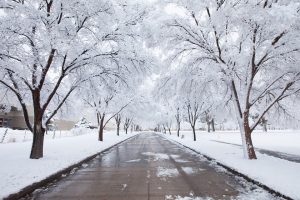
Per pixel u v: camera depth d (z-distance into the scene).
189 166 14.02
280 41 13.59
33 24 13.01
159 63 17.19
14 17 12.39
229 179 10.44
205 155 17.97
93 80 17.78
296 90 14.95
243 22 13.20
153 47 16.73
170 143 35.06
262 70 16.97
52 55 14.51
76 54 14.69
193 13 15.93
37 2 14.74
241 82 17.83
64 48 12.38
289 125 18.14
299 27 12.80
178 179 10.45
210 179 10.45
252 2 12.55
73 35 14.33
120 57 16.20
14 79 14.58
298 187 7.87
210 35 16.17
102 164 14.94
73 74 17.25
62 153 17.58
